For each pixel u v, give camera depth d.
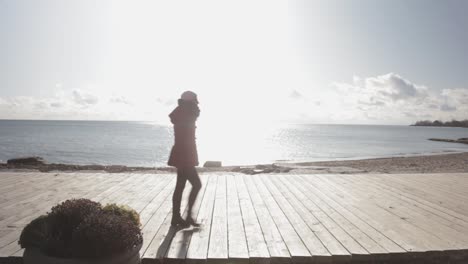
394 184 8.00
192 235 4.20
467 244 3.95
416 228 4.58
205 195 6.57
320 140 71.12
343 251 3.70
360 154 35.66
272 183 7.94
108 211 3.36
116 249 2.82
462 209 5.65
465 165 18.72
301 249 3.75
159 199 6.12
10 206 5.43
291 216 5.11
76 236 2.76
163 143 55.69
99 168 15.51
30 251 2.85
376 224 4.75
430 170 15.28
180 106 4.50
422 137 99.75
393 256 3.66
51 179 8.06
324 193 6.86
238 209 5.50
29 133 96.75
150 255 3.54
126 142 58.16
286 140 69.62
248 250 3.72
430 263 3.72
